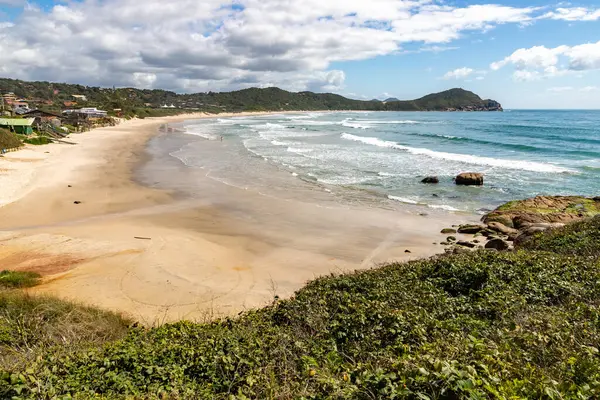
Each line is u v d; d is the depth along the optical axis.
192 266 15.36
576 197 22.17
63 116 78.38
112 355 6.19
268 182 29.75
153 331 8.16
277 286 13.90
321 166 35.91
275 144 52.59
